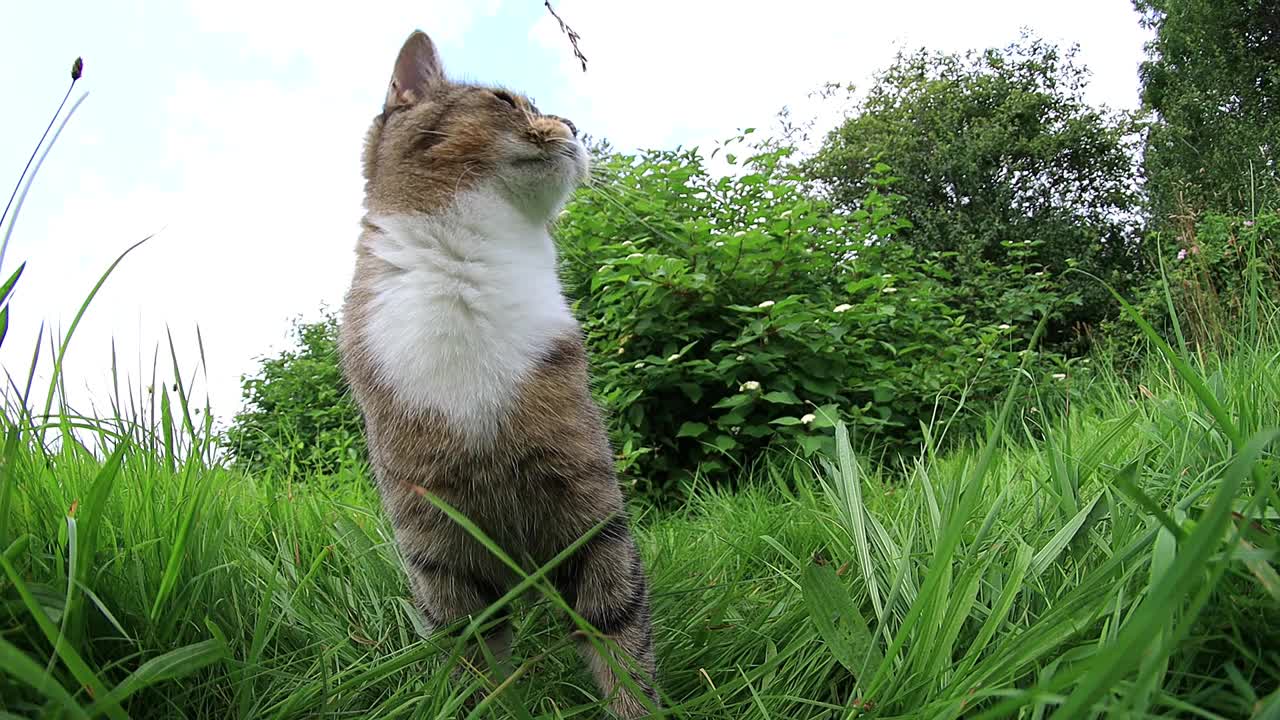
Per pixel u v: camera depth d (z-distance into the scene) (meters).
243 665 0.33
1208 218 1.46
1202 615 0.30
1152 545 0.33
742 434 1.02
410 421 0.39
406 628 0.48
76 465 0.41
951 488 0.44
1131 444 0.53
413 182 0.43
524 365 0.40
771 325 0.98
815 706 0.38
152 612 0.33
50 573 0.32
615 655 0.39
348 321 0.44
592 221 1.12
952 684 0.30
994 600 0.38
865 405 1.06
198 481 0.42
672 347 1.02
